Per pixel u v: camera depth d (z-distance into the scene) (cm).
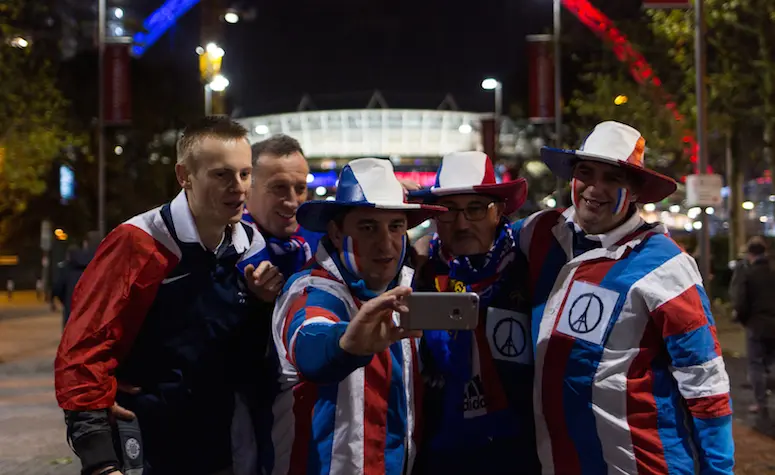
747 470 661
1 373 1314
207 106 2719
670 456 293
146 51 3294
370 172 281
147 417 293
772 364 859
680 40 1798
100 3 2542
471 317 246
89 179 3262
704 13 1462
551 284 317
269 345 302
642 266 303
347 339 244
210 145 289
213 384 300
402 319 247
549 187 3225
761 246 868
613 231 312
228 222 296
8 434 857
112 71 2530
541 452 309
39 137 2306
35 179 2408
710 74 1702
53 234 3303
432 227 349
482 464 311
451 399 310
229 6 2891
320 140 7288
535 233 328
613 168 312
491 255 319
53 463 730
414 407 302
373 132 7238
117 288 282
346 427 279
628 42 2177
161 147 3362
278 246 373
